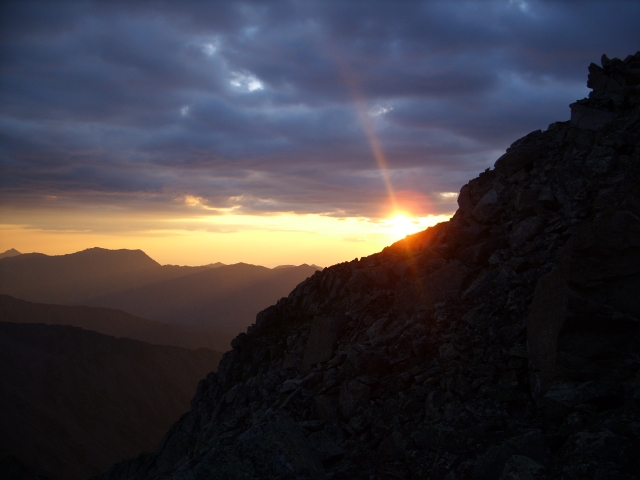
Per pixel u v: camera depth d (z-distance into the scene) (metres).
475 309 11.59
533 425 7.81
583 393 7.48
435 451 8.20
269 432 6.88
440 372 10.30
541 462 6.63
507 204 15.30
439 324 11.92
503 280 12.05
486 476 6.93
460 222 16.17
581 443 6.32
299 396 12.84
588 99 16.14
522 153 15.80
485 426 8.01
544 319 8.76
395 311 14.12
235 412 16.23
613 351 7.75
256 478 6.36
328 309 19.19
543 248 12.48
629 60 16.77
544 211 13.56
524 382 9.02
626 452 5.89
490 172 17.34
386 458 8.76
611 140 13.57
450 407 8.84
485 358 9.91
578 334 7.96
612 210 8.07
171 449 18.98
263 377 16.98
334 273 21.20
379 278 16.73
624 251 7.83
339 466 8.85
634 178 12.05
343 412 10.88
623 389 7.36
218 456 6.66
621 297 7.79
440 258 15.02
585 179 13.29
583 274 8.00
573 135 15.52
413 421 9.41
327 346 15.14
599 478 5.59
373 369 11.43
